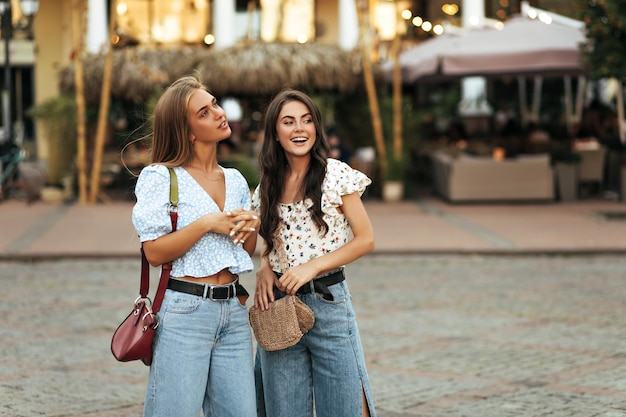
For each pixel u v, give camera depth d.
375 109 23.23
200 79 4.70
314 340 4.80
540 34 22.42
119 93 23.58
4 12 23.72
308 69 22.62
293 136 4.72
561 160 22.20
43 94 34.62
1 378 7.87
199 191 4.53
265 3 34.12
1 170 24.03
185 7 32.16
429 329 9.77
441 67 22.16
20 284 12.86
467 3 31.97
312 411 4.96
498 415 6.73
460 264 14.50
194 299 4.47
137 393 7.43
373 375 7.93
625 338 9.25
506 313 10.59
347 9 32.44
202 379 4.50
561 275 13.34
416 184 27.95
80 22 22.66
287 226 4.80
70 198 23.97
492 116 33.00
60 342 9.26
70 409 6.96
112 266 14.50
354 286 12.51
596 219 18.95
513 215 19.77
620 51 18.44
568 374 7.88
